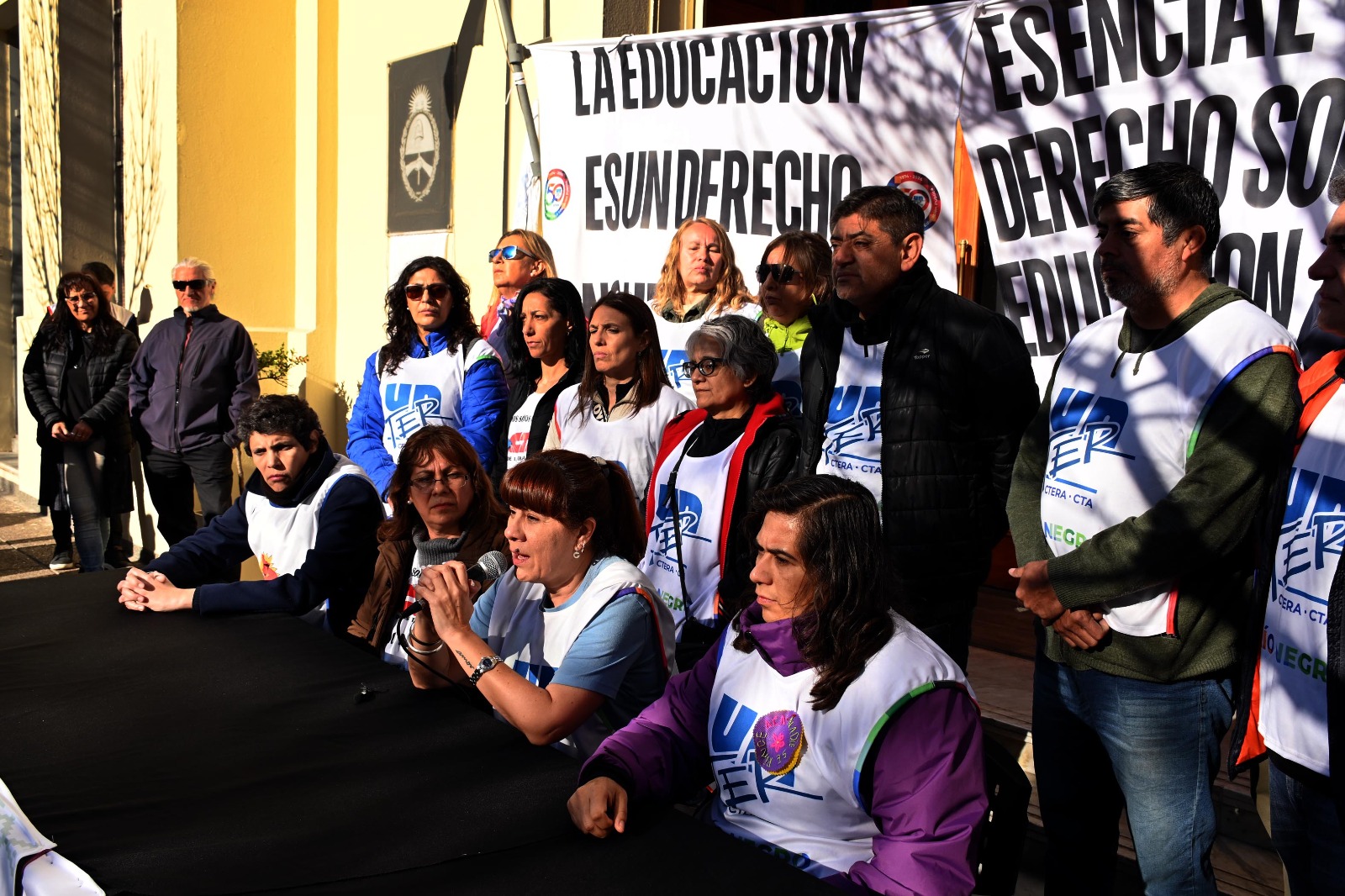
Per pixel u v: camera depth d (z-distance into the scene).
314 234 7.20
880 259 2.69
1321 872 1.85
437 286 4.15
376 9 6.64
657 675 2.26
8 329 10.28
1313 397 1.91
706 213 3.91
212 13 7.04
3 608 2.93
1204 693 2.13
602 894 1.49
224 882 1.50
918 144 3.31
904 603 1.83
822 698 1.73
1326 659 1.81
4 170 10.03
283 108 7.38
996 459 2.66
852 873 1.68
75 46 7.87
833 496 1.79
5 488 9.78
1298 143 2.54
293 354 7.16
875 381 2.83
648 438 3.33
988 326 2.62
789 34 3.58
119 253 8.12
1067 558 2.16
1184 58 2.70
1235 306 2.07
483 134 5.83
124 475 6.58
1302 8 2.51
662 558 3.05
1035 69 2.98
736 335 2.93
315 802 1.76
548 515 2.23
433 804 1.76
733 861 1.59
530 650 2.34
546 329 3.77
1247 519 2.01
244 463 6.77
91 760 1.93
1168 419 2.09
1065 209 2.96
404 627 2.79
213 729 2.08
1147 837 2.18
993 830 1.83
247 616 2.87
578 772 1.89
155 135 7.32
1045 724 2.37
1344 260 1.82
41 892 1.50
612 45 4.11
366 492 3.15
